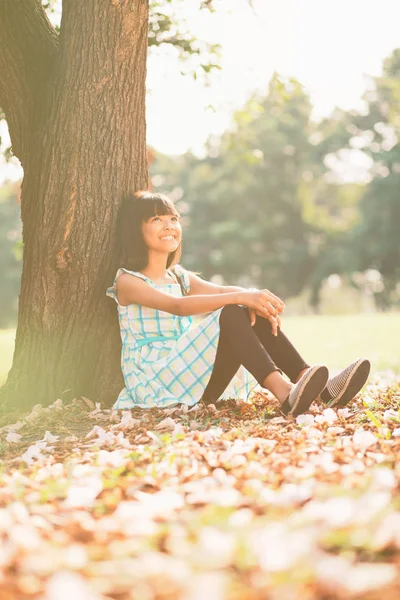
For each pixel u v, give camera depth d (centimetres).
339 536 197
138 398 490
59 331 535
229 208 4653
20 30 555
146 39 547
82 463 345
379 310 4516
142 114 551
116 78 534
